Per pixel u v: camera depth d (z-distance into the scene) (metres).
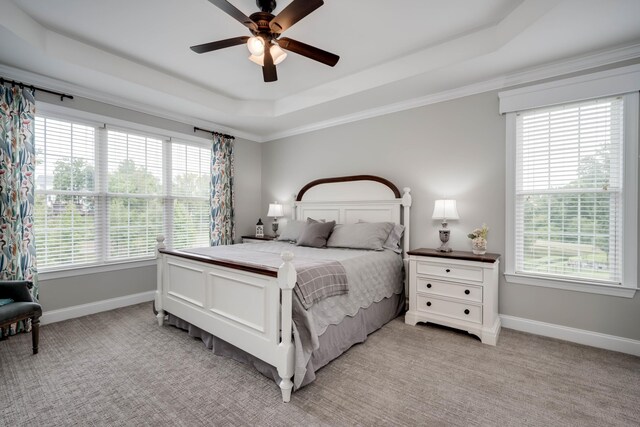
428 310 2.98
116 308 3.54
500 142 3.02
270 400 1.82
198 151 4.46
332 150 4.36
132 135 3.75
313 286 2.06
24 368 2.17
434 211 3.13
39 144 3.04
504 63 2.69
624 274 2.46
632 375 2.09
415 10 2.25
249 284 2.09
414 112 3.57
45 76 2.94
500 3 2.19
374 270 2.86
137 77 3.11
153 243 3.94
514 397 1.85
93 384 1.98
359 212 3.96
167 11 2.26
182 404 1.78
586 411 1.72
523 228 2.94
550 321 2.77
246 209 5.12
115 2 2.16
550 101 2.72
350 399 1.83
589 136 2.62
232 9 1.87
